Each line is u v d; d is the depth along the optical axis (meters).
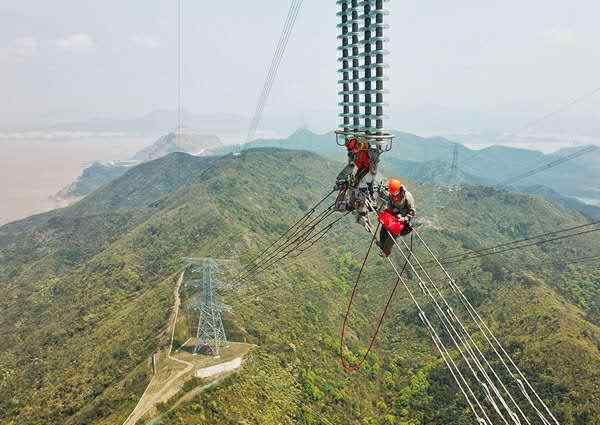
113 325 143.75
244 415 92.19
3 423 117.19
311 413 103.19
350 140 22.52
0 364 151.62
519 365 118.62
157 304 144.00
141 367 109.31
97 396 109.56
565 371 111.06
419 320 163.75
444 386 127.38
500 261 184.25
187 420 87.94
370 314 176.75
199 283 146.25
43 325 176.25
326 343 138.12
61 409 112.44
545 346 120.06
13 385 136.75
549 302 141.62
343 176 22.53
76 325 162.25
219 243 183.88
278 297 151.88
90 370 123.19
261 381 105.25
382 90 22.14
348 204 22.45
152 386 96.81
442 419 116.50
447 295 167.50
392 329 167.25
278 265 174.00
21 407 121.25
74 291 192.88
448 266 183.75
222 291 143.88
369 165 21.88
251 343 118.81
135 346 124.50
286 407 101.00
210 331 114.69
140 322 136.12
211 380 99.81
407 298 178.50
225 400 95.06
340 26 24.05
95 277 195.12
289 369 116.44
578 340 118.69
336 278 188.62
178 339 115.25
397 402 127.44
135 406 92.12
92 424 96.25
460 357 133.12
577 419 100.38
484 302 158.38
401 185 20.55
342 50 23.95
